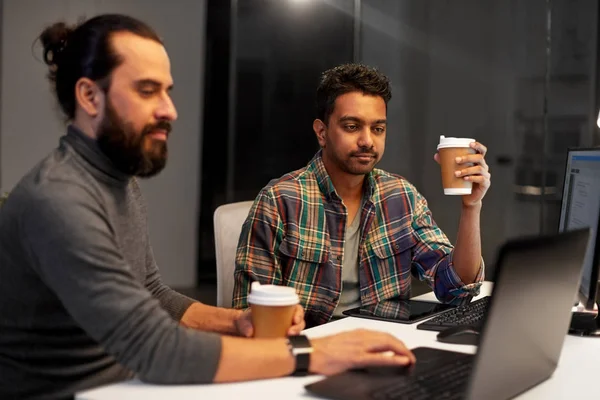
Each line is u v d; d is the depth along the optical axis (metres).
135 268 1.39
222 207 2.06
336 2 4.15
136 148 1.24
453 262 1.87
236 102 4.43
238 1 4.36
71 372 1.27
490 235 3.95
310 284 1.94
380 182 2.08
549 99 3.79
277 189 1.97
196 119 4.48
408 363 1.16
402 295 2.01
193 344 1.11
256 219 1.93
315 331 1.48
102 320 1.11
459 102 3.94
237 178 4.48
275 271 1.91
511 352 1.00
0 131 4.12
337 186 2.00
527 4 3.78
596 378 1.20
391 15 4.02
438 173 4.00
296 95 4.31
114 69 1.22
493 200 3.94
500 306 0.92
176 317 1.53
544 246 1.00
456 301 1.84
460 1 3.89
